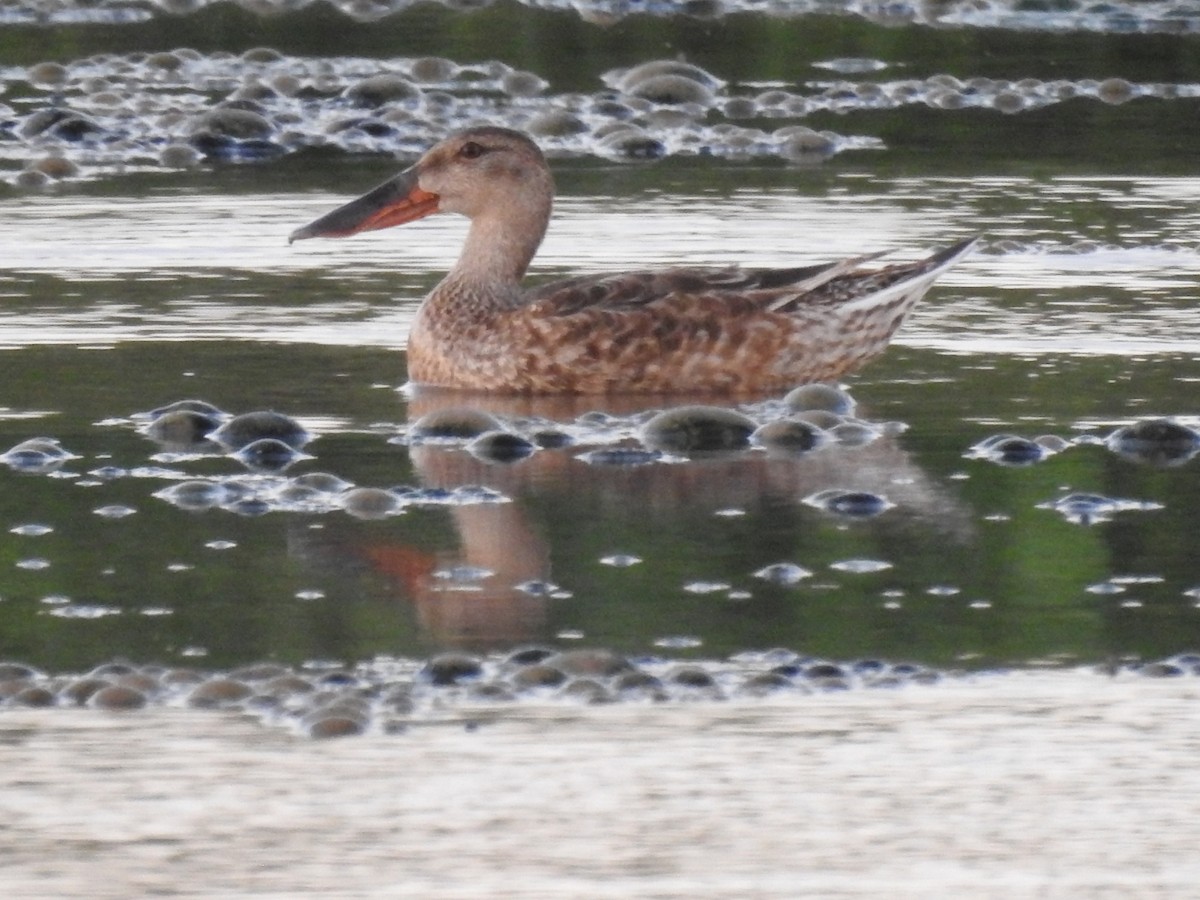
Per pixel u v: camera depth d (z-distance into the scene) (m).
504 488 13.21
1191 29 29.05
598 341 15.45
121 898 8.27
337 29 28.83
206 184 21.70
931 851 8.66
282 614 11.07
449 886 8.36
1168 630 10.88
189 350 16.22
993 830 8.83
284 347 16.41
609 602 11.26
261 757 9.45
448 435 14.31
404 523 12.50
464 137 16.19
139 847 8.66
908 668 10.41
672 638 10.76
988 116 24.81
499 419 14.70
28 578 11.52
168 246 19.31
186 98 25.02
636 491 13.16
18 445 13.80
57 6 29.55
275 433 14.11
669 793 9.12
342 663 10.45
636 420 14.88
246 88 25.20
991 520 12.56
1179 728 9.77
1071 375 15.69
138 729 9.73
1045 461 13.69
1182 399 15.01
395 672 10.35
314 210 20.62
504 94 25.55
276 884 8.38
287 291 18.05
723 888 8.35
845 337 15.75
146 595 11.29
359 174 22.17
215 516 12.60
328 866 8.51
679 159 23.02
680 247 19.02
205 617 11.02
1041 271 18.69
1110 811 9.01
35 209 20.52
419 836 8.75
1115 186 21.64
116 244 19.33
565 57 27.44
